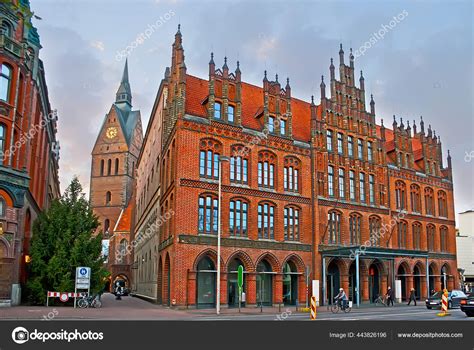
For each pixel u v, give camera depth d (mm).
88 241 39281
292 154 42656
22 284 37750
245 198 38906
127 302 47688
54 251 37719
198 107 39094
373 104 50281
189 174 36500
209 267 36781
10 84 34781
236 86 40438
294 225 41688
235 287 37625
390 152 53188
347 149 46844
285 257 40219
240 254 37750
